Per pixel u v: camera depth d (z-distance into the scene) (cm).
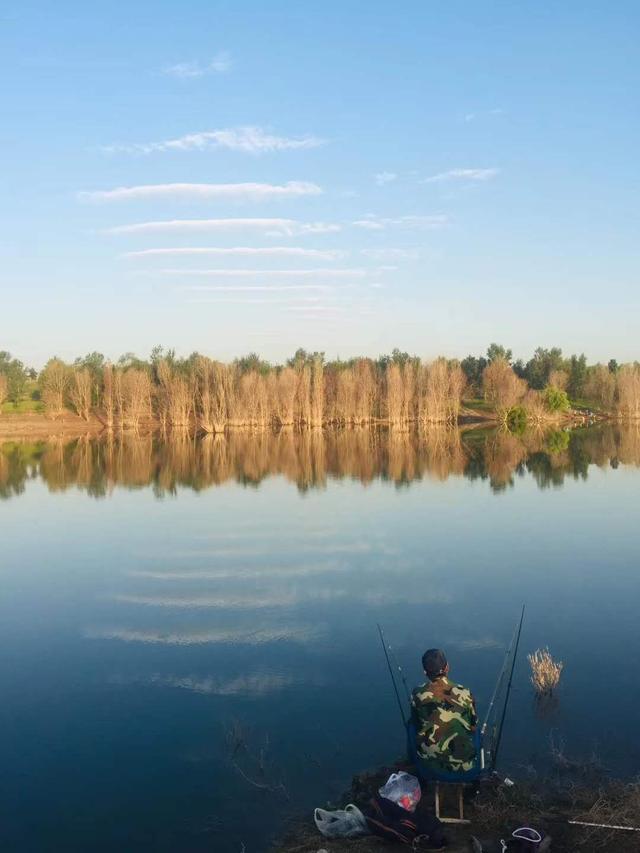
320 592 1476
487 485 3241
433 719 668
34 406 9681
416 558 1780
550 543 1941
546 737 827
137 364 10025
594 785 719
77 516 2589
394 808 636
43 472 4141
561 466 3997
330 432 7712
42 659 1132
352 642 1168
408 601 1397
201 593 1498
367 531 2158
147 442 6650
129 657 1133
